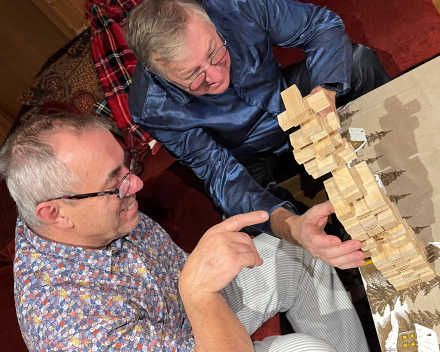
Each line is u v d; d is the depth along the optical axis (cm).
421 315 97
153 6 110
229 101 144
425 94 119
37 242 109
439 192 106
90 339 96
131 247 121
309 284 133
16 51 265
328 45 139
